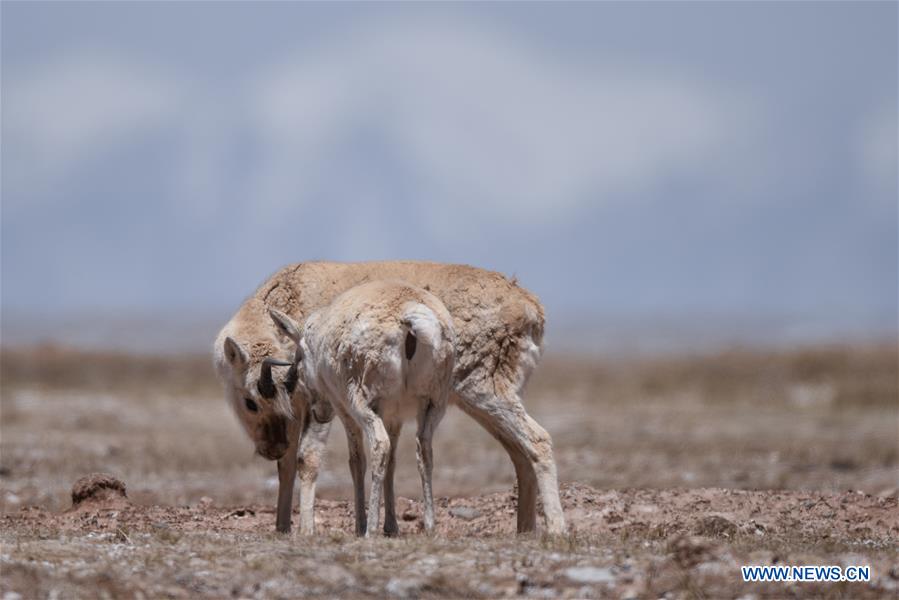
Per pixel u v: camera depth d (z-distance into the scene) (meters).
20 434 93.19
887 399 134.38
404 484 70.38
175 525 50.47
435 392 42.91
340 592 34.84
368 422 41.94
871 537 47.41
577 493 57.16
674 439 96.44
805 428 106.69
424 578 35.53
